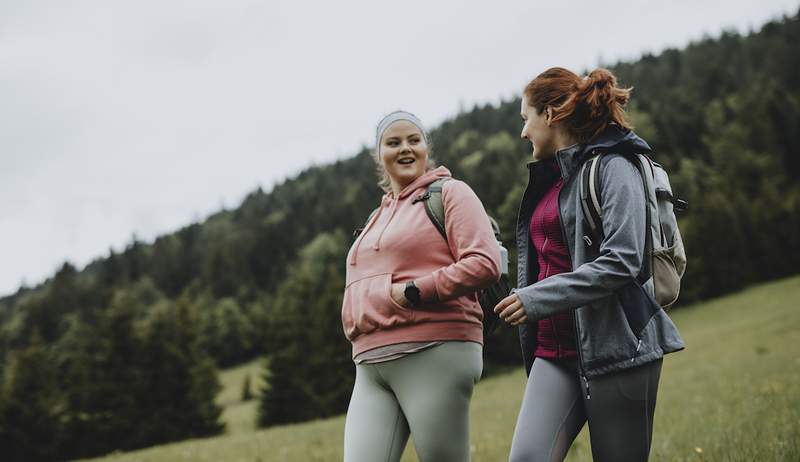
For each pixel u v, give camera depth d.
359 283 2.86
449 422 2.65
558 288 2.26
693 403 9.36
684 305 54.97
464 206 2.76
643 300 2.28
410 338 2.67
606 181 2.39
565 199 2.53
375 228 2.96
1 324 100.06
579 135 2.60
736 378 13.20
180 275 111.62
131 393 40.38
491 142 111.44
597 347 2.35
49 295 92.12
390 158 3.03
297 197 142.38
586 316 2.38
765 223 60.88
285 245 103.44
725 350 25.52
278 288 86.12
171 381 40.84
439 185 2.88
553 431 2.48
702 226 57.94
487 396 24.45
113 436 39.50
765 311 41.56
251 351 81.19
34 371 36.66
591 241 2.42
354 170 154.00
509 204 51.53
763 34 139.38
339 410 40.25
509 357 43.12
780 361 15.71
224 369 80.38
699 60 130.25
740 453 3.86
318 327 41.06
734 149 82.00
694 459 4.06
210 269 105.69
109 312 42.44
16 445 35.53
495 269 2.63
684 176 71.25
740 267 57.78
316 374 40.62
